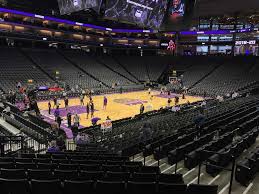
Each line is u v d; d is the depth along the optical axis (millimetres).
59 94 31031
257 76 36438
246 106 17250
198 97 34844
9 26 37375
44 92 30219
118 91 38562
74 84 35312
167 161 8344
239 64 41031
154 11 21547
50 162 7047
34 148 11328
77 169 6145
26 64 35594
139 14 20391
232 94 29156
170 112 21609
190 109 21203
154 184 4672
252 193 5613
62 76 36375
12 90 28438
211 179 6457
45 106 25500
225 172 6797
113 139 11922
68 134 15625
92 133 14500
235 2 35312
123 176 5430
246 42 43812
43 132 12531
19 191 4773
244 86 34656
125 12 19422
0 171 5465
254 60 40094
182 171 7152
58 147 10867
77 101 29422
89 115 22141
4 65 33125
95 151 9766
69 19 42250
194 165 7340
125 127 15523
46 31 41750
